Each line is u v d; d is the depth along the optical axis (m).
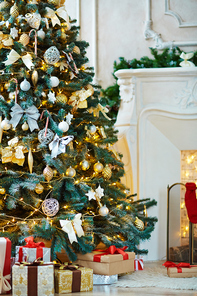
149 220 3.40
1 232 2.47
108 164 3.33
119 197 3.15
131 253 2.79
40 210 2.73
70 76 2.92
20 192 2.60
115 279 2.69
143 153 3.79
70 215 2.59
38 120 2.76
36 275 2.19
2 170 2.62
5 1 2.79
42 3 2.83
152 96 3.78
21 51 2.67
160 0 4.58
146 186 3.78
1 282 2.24
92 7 4.73
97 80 4.68
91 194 2.76
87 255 2.67
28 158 2.56
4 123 2.63
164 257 3.73
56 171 2.70
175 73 3.72
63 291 2.36
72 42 2.91
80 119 2.89
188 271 2.85
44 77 2.68
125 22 4.67
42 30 2.76
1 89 2.78
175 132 3.82
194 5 4.54
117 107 4.29
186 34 4.54
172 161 3.84
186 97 3.73
